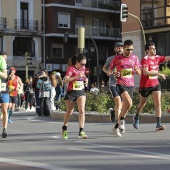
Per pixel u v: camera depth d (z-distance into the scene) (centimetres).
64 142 1177
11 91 1788
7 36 5747
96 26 6544
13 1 5788
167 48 4456
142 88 1374
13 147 1091
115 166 813
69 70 1209
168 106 1881
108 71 1283
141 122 1720
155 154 952
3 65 1192
